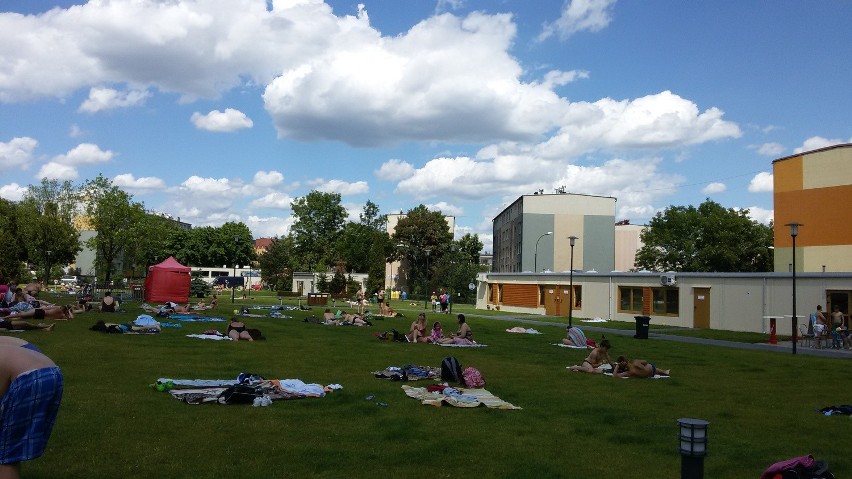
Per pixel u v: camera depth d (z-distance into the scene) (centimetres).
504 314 5531
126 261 8738
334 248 11362
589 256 8756
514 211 9781
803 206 4931
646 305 4534
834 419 1231
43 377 536
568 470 838
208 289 6912
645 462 889
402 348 2328
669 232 7681
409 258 11300
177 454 839
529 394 1419
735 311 3881
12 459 519
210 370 1545
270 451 871
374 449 905
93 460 796
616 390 1525
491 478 792
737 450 976
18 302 2769
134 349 1895
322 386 1396
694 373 1914
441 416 1137
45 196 8025
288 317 3981
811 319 3147
